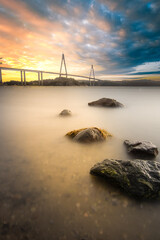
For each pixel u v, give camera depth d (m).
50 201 1.81
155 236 1.40
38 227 1.48
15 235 1.40
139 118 6.85
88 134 3.68
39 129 5.00
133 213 1.65
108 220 1.56
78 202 1.80
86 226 1.49
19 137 4.20
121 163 2.34
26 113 7.98
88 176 2.31
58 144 3.65
